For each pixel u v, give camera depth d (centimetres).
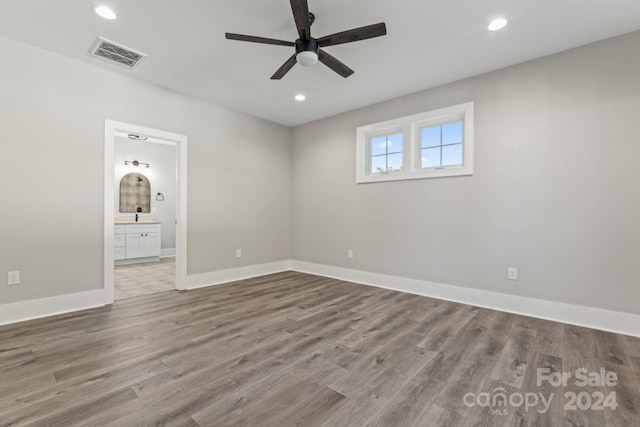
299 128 517
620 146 253
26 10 224
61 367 190
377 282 412
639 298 245
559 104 280
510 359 204
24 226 272
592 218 264
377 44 267
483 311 306
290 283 427
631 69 248
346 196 450
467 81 334
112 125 322
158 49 280
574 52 273
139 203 671
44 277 282
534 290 292
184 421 142
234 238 445
